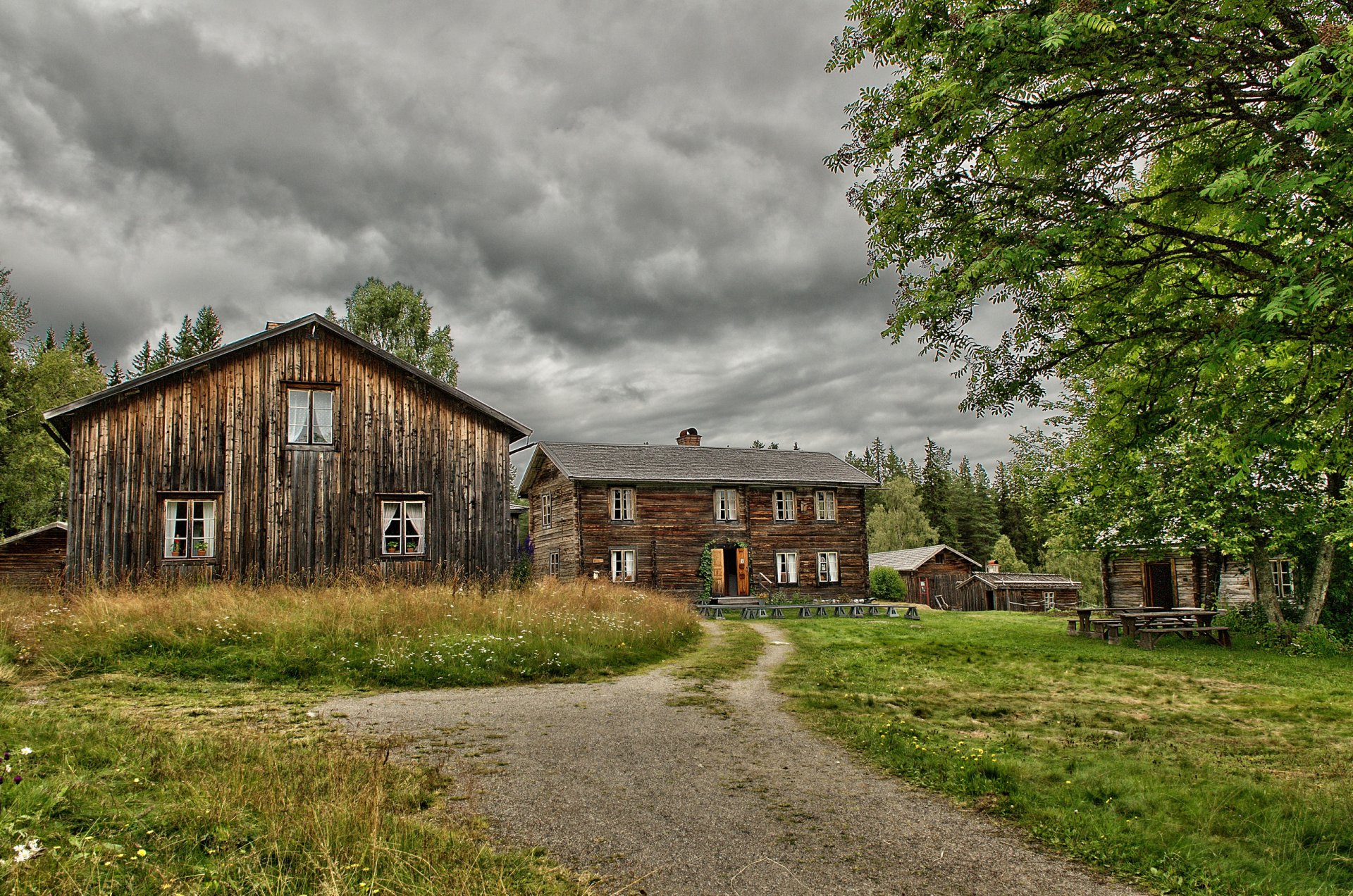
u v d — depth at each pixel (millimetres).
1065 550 24391
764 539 34906
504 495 21328
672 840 5477
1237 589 27406
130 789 5484
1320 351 6102
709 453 37750
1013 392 7316
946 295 6555
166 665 11336
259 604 14156
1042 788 6820
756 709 10352
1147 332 6672
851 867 5105
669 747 8070
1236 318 6113
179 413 18969
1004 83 5883
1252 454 7047
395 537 20297
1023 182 6609
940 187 6727
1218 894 4828
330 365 20203
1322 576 20734
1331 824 5930
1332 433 7188
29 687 9930
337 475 19906
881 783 7043
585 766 7246
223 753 6453
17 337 38500
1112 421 7594
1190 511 20062
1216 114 6348
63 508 51125
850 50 6984
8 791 4918
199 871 4238
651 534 33375
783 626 24578
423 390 20938
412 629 13695
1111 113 6422
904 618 28625
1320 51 4832
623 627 16250
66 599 17016
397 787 6105
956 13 6090
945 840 5652
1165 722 10336
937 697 11797
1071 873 5121
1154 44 5738
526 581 22219
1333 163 5000
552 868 4867
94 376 42531
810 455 39438
